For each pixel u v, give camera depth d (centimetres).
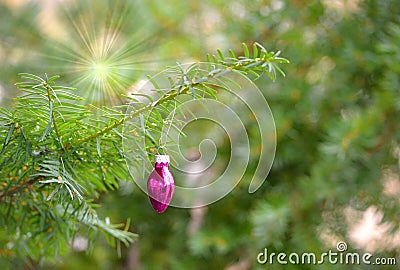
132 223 154
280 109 139
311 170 138
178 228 153
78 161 87
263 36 143
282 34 138
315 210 143
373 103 135
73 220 96
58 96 79
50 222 96
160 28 142
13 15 126
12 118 81
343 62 139
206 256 148
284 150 142
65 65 105
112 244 104
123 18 119
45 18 122
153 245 157
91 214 93
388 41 129
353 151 129
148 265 152
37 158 82
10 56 122
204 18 148
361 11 143
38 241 102
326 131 137
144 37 125
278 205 133
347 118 137
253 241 135
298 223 140
